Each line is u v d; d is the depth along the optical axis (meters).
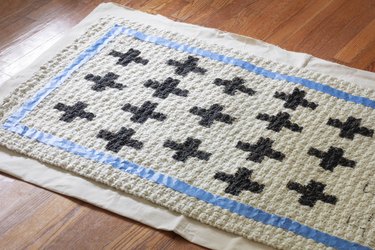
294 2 1.93
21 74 1.64
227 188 1.32
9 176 1.38
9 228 1.27
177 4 1.94
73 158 1.39
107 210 1.29
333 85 1.59
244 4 1.93
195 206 1.28
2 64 1.71
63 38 1.78
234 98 1.56
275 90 1.58
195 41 1.74
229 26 1.84
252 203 1.29
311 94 1.56
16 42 1.80
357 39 1.78
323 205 1.29
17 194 1.33
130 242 1.23
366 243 1.21
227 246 1.21
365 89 1.58
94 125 1.48
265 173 1.36
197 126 1.48
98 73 1.64
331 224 1.25
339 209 1.28
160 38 1.76
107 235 1.25
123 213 1.28
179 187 1.32
